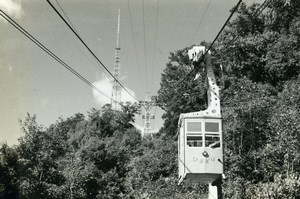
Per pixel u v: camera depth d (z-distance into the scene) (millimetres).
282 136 28562
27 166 30625
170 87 70500
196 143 25703
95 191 42625
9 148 30500
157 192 48469
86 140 66438
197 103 68125
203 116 26172
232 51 57094
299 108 34219
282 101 37844
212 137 25828
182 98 68125
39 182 30953
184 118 26125
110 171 48938
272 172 31047
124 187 49000
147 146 90938
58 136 33594
